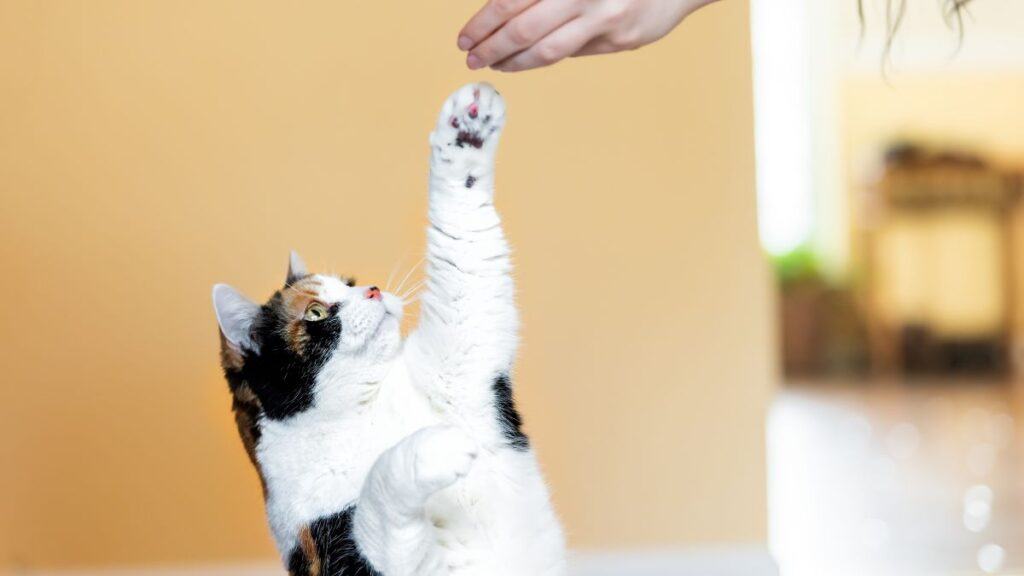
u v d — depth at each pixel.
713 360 3.16
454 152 1.49
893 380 8.45
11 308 3.08
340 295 1.62
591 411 3.15
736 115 3.14
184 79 3.08
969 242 8.73
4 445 3.09
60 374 3.09
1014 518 3.64
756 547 3.16
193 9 3.07
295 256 1.86
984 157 8.81
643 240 3.15
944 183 8.71
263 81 3.08
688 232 3.15
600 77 3.12
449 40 3.09
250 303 1.67
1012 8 8.53
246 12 3.07
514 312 1.60
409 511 1.35
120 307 3.08
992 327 8.75
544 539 1.57
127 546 3.10
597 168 3.13
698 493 3.17
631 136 3.13
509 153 3.12
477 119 1.47
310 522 1.51
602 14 1.32
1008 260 8.71
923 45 8.53
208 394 3.09
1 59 3.06
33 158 3.07
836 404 6.89
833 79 8.88
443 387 1.56
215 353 3.08
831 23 8.77
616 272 3.15
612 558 3.15
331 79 3.08
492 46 1.32
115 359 3.08
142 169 3.08
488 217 1.54
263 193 3.08
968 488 4.15
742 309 3.16
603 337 3.15
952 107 8.83
